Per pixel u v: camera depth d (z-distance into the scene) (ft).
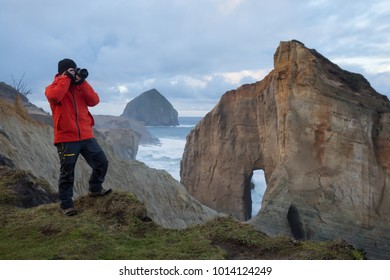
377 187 95.81
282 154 110.01
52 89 20.80
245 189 148.56
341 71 112.16
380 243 92.02
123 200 23.17
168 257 17.52
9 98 128.57
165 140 473.67
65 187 22.45
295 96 106.93
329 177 99.71
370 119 98.89
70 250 17.87
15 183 29.99
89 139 22.84
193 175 162.91
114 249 18.30
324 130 102.01
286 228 100.01
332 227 96.22
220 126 152.15
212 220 22.49
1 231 20.63
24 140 71.72
